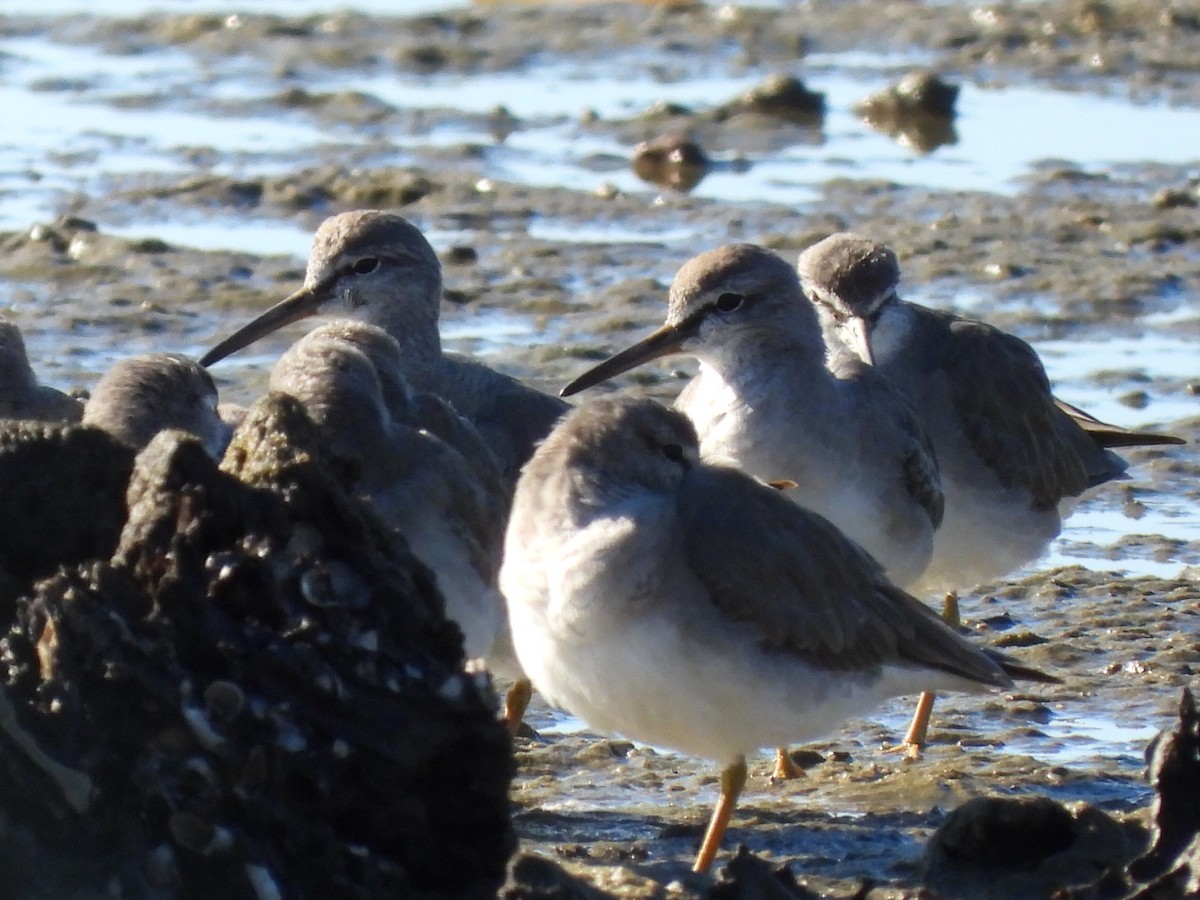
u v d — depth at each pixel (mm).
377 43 32031
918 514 14648
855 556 11922
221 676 8984
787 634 11477
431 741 9078
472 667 9305
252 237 23797
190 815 8805
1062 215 24859
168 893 8797
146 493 9195
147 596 9055
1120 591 16406
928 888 10977
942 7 33656
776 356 14352
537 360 20203
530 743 13602
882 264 15891
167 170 26078
